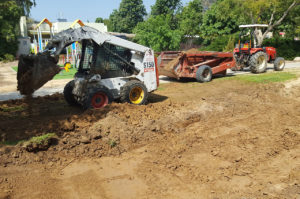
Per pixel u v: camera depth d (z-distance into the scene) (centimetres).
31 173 455
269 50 1490
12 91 1077
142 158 525
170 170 480
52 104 830
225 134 638
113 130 604
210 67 1234
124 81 773
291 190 409
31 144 505
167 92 1030
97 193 410
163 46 2577
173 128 661
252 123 709
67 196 401
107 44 730
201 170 481
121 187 427
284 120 728
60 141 548
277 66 1485
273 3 2108
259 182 439
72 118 648
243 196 402
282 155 532
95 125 611
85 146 545
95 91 698
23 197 394
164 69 1209
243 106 839
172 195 408
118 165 497
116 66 759
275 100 920
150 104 793
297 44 2541
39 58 607
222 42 2788
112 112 671
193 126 690
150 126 646
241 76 1317
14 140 539
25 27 3419
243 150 555
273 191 411
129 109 715
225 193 412
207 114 764
